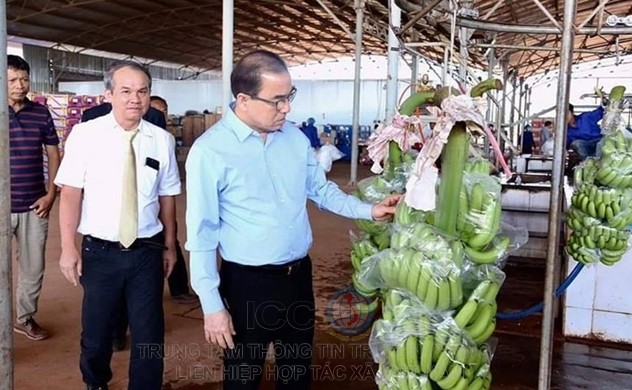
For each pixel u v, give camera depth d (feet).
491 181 4.42
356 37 30.83
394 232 4.47
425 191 3.91
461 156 3.97
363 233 6.12
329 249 19.77
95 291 7.74
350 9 41.01
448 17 9.05
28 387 9.41
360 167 51.44
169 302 13.74
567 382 9.89
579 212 6.35
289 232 6.29
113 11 47.73
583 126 16.37
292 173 6.27
